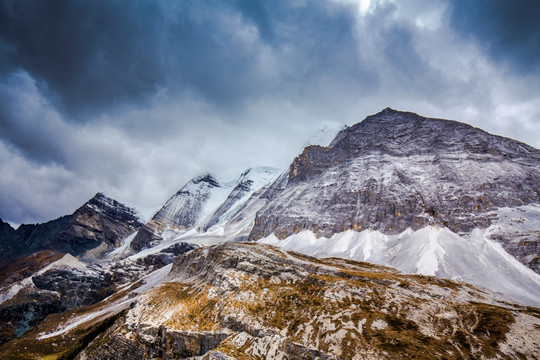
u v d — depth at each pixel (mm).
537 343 76875
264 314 107562
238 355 89000
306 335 91938
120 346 126625
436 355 75625
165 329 119375
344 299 110125
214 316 118062
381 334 87375
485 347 77062
